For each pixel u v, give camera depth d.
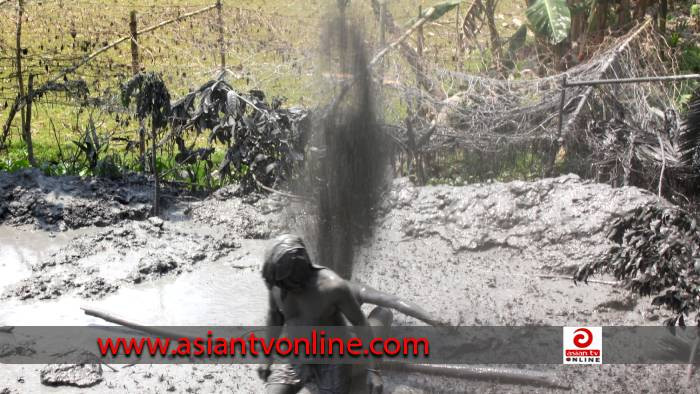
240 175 11.54
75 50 18.31
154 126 10.39
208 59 18.03
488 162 12.30
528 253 8.98
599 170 11.26
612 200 9.30
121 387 6.43
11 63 17.06
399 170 11.62
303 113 11.22
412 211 9.92
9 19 19.58
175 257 9.10
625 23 16.00
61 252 9.17
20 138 14.28
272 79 16.20
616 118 11.62
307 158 10.73
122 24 20.62
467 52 17.77
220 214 10.38
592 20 15.38
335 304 5.41
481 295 8.04
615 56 13.01
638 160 11.02
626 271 6.62
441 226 9.62
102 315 7.48
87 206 10.35
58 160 12.54
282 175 10.86
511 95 13.03
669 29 19.05
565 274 8.51
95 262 8.97
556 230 9.11
